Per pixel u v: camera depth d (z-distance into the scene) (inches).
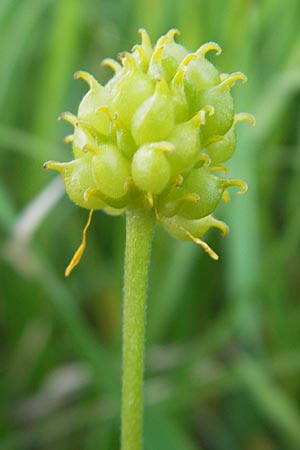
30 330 3.8
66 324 3.3
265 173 4.0
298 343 3.7
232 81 2.3
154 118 2.2
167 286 3.6
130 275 2.4
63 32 4.1
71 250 4.1
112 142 2.3
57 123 4.1
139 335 2.4
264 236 4.0
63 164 2.4
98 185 2.3
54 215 4.0
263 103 3.8
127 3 4.4
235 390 3.7
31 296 3.8
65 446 3.5
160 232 3.9
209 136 2.3
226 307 3.8
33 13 4.4
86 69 4.5
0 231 3.7
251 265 3.6
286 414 3.4
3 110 4.2
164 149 2.2
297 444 3.4
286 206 4.1
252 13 3.9
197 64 2.3
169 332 3.9
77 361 3.9
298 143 4.0
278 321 3.7
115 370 3.3
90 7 4.4
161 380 3.5
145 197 2.3
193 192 2.3
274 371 3.7
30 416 3.6
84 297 4.1
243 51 3.9
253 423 3.7
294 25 4.1
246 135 3.7
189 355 3.5
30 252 3.4
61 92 4.1
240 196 3.6
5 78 4.2
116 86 2.3
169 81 2.3
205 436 3.7
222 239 3.9
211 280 3.9
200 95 2.3
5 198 3.5
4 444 3.4
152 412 3.2
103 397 3.4
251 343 3.8
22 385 3.7
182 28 4.0
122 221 3.9
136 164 2.3
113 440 3.3
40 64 4.4
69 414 3.4
